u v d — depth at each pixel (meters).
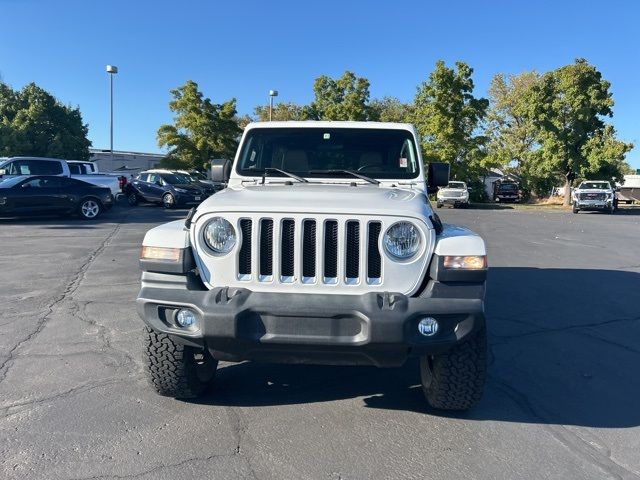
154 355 3.61
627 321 6.32
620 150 33.81
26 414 3.63
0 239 12.42
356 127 4.89
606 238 15.62
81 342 5.11
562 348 5.31
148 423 3.55
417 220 3.31
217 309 3.16
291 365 4.72
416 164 4.75
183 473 2.98
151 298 3.33
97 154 43.94
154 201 24.59
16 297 6.84
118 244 11.78
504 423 3.68
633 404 4.04
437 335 3.21
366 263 3.28
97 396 3.94
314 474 3.00
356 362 3.31
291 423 3.62
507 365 4.82
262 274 3.37
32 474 2.92
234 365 4.70
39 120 38.88
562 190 52.75
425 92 38.69
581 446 3.38
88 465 3.03
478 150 38.44
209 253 3.38
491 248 12.77
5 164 18.94
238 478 2.94
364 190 4.06
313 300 3.19
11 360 4.61
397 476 3.00
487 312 6.66
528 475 3.03
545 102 36.50
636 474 3.06
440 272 3.23
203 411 3.77
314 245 3.32
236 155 4.89
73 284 7.64
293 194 3.71
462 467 3.11
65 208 17.02
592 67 34.66
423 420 3.70
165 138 35.91
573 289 8.10
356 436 3.45
